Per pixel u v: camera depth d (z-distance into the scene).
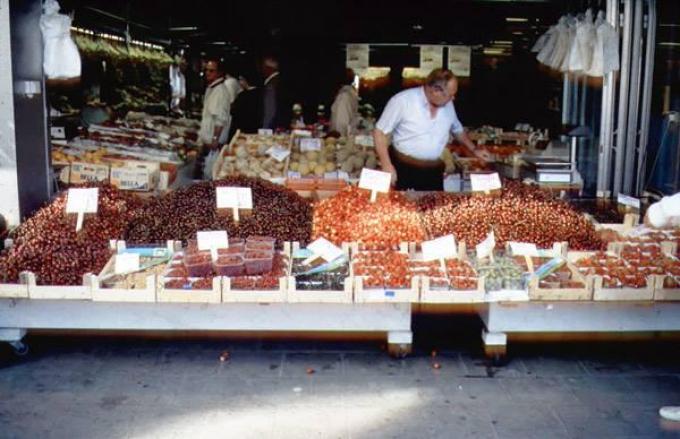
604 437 3.43
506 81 12.00
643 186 6.79
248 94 8.11
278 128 8.41
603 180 6.57
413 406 3.70
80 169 5.96
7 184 4.97
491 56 12.01
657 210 3.85
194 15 11.96
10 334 4.11
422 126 5.68
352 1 11.91
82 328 4.12
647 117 6.55
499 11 11.64
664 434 3.46
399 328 4.13
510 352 4.36
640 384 3.98
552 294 3.94
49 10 5.07
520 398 3.80
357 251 4.42
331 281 4.06
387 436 3.42
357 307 4.09
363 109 11.70
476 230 4.59
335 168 6.61
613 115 6.47
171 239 4.61
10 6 4.80
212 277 4.10
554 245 4.48
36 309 4.07
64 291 3.93
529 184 5.75
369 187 4.84
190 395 3.79
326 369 4.11
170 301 3.94
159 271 4.19
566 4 8.40
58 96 7.59
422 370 4.11
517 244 4.25
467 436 3.42
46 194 5.26
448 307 4.78
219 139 7.99
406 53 12.18
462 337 4.56
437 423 3.54
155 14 11.27
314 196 5.97
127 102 9.48
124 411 3.62
